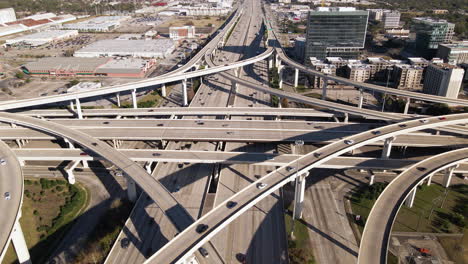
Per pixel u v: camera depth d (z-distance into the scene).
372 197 137.50
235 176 150.75
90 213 133.25
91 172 157.62
